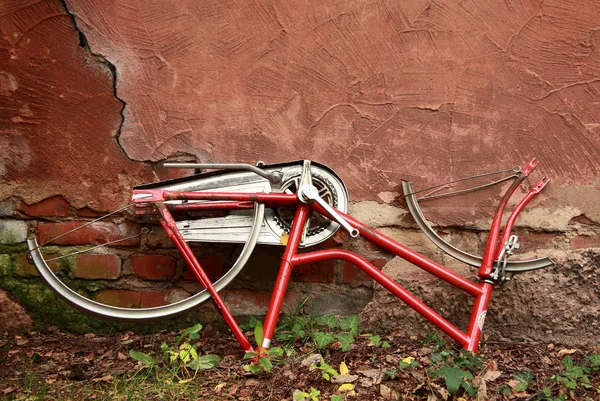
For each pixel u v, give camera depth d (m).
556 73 2.58
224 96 2.54
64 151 2.53
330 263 2.62
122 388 2.10
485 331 2.59
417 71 2.56
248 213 2.42
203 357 2.21
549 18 2.56
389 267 2.61
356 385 2.13
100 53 2.49
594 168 2.60
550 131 2.60
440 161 2.60
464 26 2.55
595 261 2.58
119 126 2.53
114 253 2.58
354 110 2.57
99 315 2.27
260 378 2.17
